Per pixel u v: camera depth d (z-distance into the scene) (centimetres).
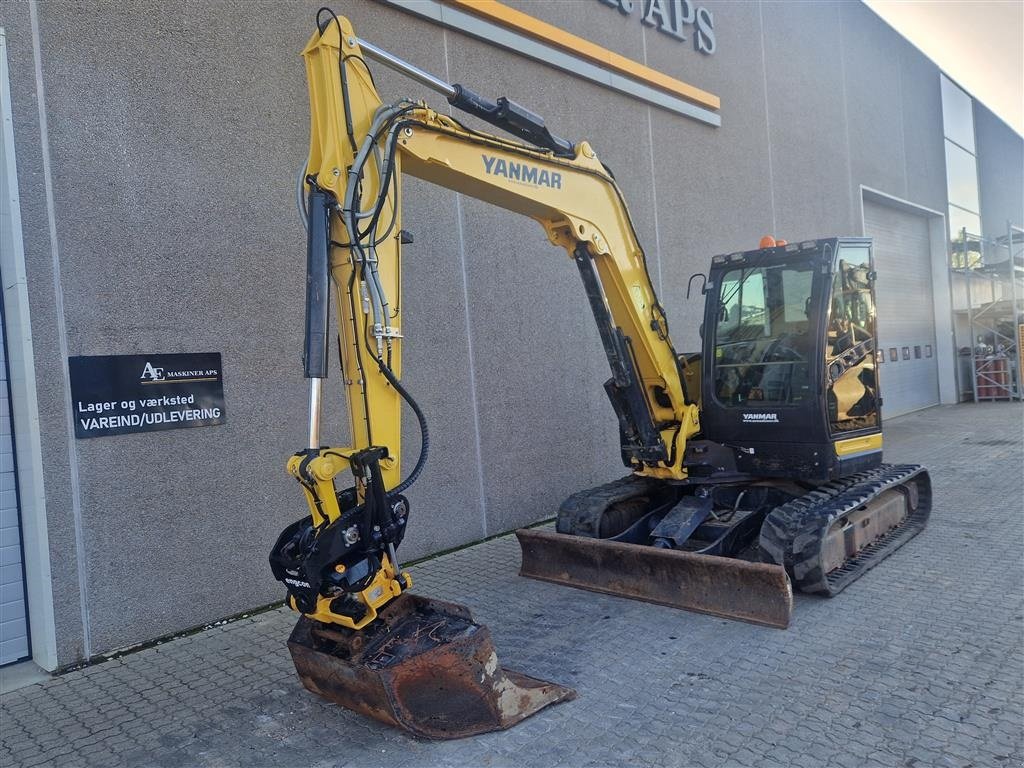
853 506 516
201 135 539
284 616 545
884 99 1580
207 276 539
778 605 453
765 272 566
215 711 397
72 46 480
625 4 912
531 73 799
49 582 462
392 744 348
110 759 353
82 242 482
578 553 554
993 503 736
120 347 496
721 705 366
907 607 475
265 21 578
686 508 576
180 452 521
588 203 527
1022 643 415
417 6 679
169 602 514
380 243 377
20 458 474
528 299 777
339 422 608
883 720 342
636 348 575
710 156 1067
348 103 365
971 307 1830
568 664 424
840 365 555
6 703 422
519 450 762
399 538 361
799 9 1302
